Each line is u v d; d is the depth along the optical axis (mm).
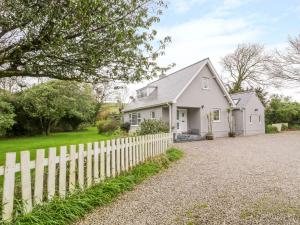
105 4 4996
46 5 4637
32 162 3320
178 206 3855
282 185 4980
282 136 19031
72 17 4723
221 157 8820
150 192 4590
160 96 19000
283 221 3234
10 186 2977
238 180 5426
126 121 24594
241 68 33438
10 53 5445
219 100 19703
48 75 6602
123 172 5594
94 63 5832
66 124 24828
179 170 6551
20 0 4668
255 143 14023
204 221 3287
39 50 5516
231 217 3398
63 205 3400
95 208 3781
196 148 11719
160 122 13039
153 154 7637
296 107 27453
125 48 6199
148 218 3412
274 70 18203
